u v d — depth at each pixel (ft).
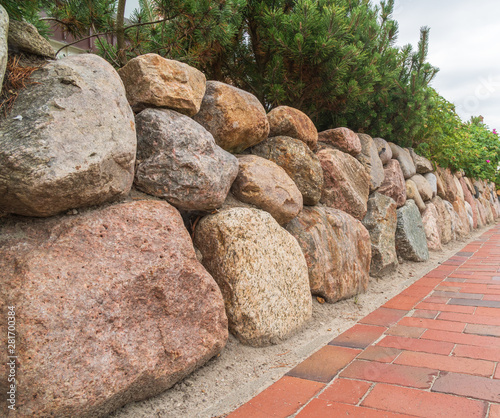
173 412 6.27
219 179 8.46
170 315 6.69
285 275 9.45
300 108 16.35
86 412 5.45
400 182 19.31
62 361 5.25
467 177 39.68
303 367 7.92
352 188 14.70
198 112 9.68
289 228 11.38
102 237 6.31
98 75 6.64
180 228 7.39
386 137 21.61
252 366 7.81
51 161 5.55
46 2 10.26
